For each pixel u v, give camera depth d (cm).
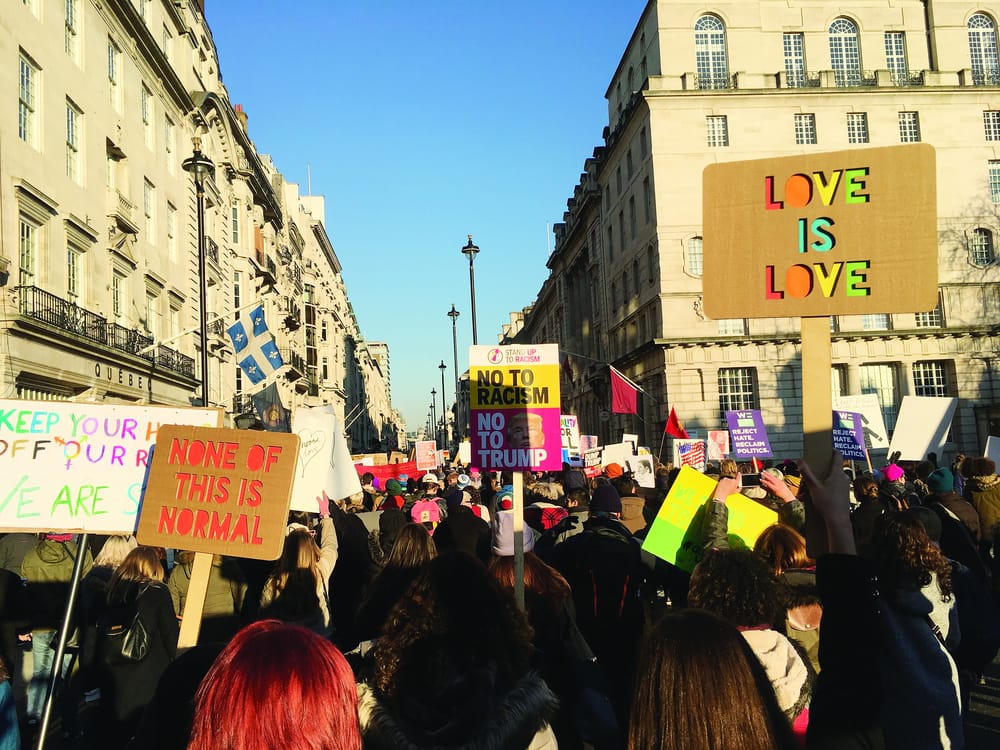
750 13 4312
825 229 402
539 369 717
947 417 1445
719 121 4238
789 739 248
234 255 4438
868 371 4144
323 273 8231
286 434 429
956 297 4125
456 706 295
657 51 4381
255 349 2362
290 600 589
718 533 522
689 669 240
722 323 4141
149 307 3023
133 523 475
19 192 1970
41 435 480
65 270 2222
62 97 2255
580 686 473
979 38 4388
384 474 2320
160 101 3194
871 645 310
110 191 2594
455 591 316
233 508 426
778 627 442
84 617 663
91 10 2489
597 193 5678
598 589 613
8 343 1861
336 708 247
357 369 12319
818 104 4197
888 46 4388
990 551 859
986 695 809
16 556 947
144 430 484
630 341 4891
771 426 4006
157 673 576
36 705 800
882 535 385
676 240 4150
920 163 389
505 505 1037
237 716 238
